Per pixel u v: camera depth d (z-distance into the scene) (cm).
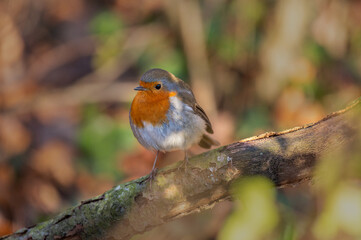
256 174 579
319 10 1176
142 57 1259
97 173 1089
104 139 1121
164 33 1257
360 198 462
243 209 494
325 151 566
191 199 591
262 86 1173
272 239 634
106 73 1261
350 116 561
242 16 1177
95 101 1223
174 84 688
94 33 1302
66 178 1091
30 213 1007
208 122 736
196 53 1191
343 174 476
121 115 1173
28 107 1230
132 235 607
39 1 1351
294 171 579
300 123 1112
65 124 1200
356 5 1214
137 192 590
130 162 1085
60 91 1252
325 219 470
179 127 677
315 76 1163
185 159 592
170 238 857
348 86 1164
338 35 1184
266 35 1180
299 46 1159
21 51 1293
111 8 1398
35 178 1080
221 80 1201
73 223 597
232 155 580
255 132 1121
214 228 863
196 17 1192
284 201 809
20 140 1156
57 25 1406
